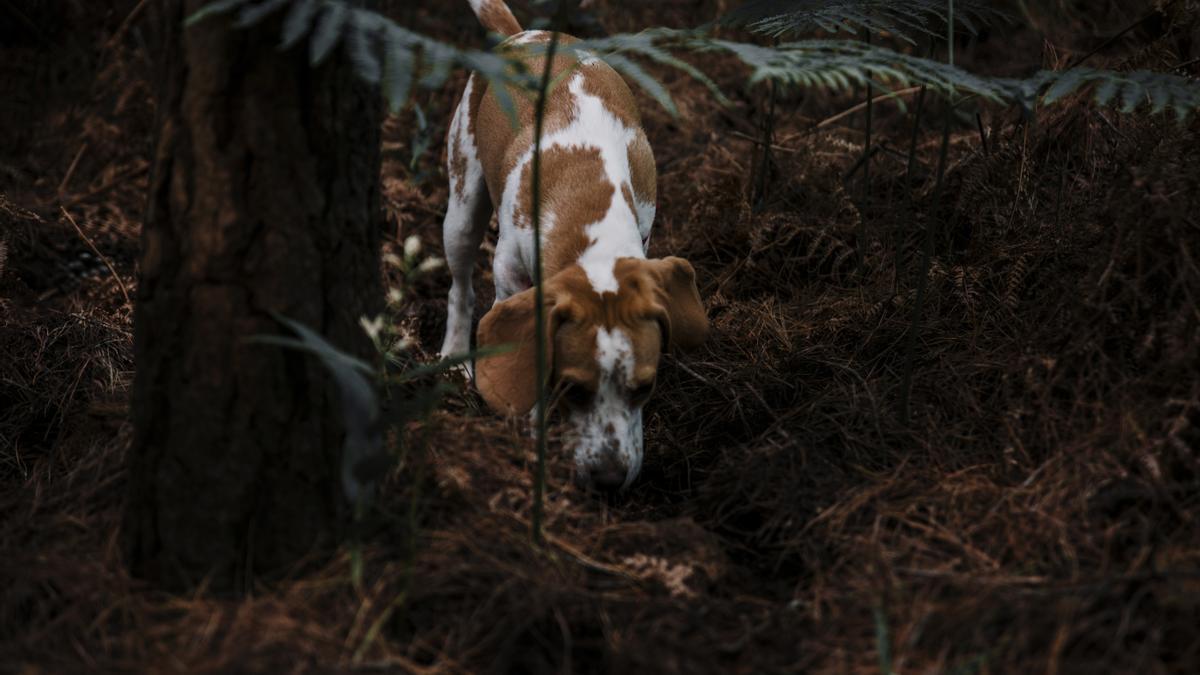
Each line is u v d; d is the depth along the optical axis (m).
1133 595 2.17
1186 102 2.55
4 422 3.25
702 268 4.26
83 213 4.73
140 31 5.71
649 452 3.35
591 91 3.72
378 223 2.57
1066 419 2.80
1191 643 2.06
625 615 2.34
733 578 2.58
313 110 2.28
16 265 4.12
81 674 2.06
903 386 3.01
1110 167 3.54
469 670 2.18
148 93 5.29
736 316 3.86
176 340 2.28
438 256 4.75
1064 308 3.06
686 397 3.47
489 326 3.01
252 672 2.05
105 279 4.21
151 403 2.32
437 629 2.26
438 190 5.14
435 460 2.67
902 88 5.19
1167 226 2.74
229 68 2.19
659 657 2.16
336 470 2.39
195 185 2.23
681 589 2.42
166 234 2.27
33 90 5.56
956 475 2.77
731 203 4.40
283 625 2.20
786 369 3.51
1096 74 2.66
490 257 4.73
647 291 3.03
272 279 2.26
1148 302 2.77
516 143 3.64
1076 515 2.49
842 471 2.87
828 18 3.40
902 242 3.75
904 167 4.46
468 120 4.02
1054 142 3.91
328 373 2.35
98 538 2.51
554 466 2.83
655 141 5.41
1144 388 2.70
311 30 2.20
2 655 2.12
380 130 2.54
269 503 2.33
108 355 3.50
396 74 1.99
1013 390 2.99
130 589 2.34
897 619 2.26
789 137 4.95
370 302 2.54
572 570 2.48
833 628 2.28
